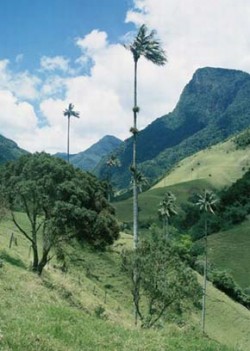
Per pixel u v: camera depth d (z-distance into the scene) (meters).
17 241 61.94
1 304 20.72
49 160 49.59
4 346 14.17
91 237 49.41
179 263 40.72
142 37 62.81
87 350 16.25
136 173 62.56
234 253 172.75
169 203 138.12
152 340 18.97
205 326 77.56
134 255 40.84
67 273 57.81
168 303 39.38
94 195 50.94
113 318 40.88
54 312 20.14
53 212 46.84
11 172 50.75
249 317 91.44
